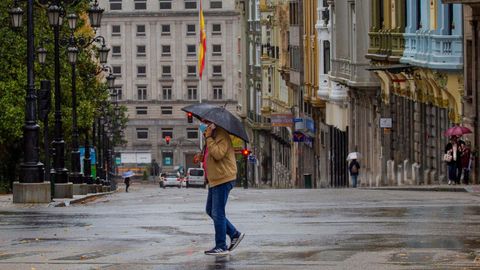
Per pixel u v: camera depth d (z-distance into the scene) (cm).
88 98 7281
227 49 18725
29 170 3644
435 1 5447
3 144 7112
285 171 11012
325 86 8394
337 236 2159
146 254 1906
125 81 18862
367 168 7344
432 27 5534
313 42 8888
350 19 7431
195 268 1722
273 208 3145
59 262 1805
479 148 5084
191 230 2369
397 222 2492
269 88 12206
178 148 18888
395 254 1839
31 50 3662
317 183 9138
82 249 1998
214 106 1881
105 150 9681
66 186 4162
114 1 18750
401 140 6575
